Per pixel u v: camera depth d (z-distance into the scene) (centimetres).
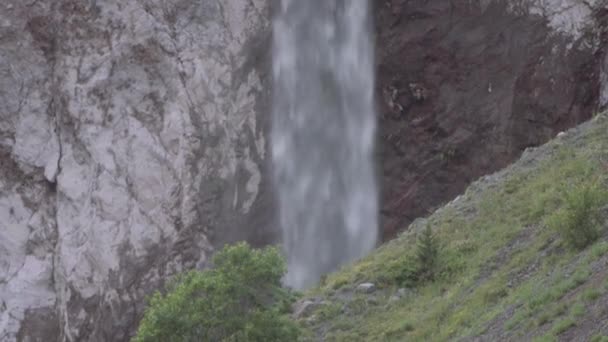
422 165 6450
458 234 4528
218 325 3553
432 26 6531
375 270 4509
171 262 6512
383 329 3981
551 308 3234
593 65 6134
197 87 6781
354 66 6825
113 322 6475
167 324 3531
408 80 6588
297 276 6606
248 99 6825
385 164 6600
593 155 4619
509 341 3216
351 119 6781
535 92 6184
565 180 4503
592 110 6103
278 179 6750
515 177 4850
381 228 6519
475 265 4169
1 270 6794
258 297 3672
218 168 6669
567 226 3775
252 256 3712
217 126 6731
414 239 4722
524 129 6169
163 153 6712
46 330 6656
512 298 3600
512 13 6353
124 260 6569
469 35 6425
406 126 6556
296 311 4316
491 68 6338
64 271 6681
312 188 6756
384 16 6756
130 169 6725
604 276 3206
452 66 6444
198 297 3619
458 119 6362
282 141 6825
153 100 6825
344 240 6606
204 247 6531
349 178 6694
